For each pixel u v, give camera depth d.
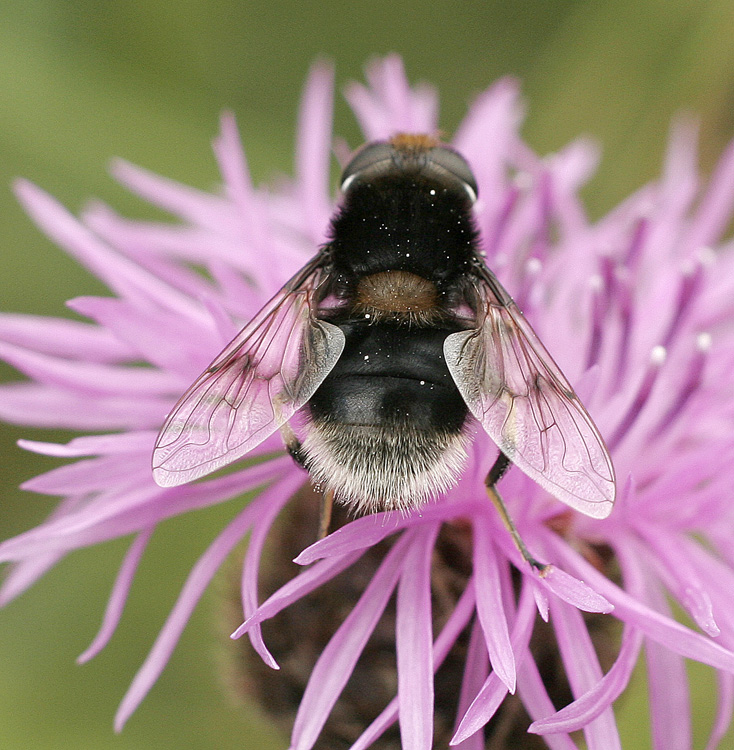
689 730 0.11
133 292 0.12
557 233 0.13
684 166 0.13
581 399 0.11
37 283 0.14
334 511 0.11
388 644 0.11
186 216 0.12
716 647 0.10
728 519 0.11
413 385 0.11
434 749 0.11
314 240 0.12
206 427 0.11
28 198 0.12
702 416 0.12
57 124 0.14
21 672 0.13
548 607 0.11
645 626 0.11
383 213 0.11
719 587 0.11
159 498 0.11
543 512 0.11
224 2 0.15
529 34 0.16
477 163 0.12
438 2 0.16
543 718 0.10
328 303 0.11
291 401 0.11
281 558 0.11
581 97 0.14
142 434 0.11
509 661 0.10
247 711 0.12
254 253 0.12
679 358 0.12
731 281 0.12
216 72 0.15
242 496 0.13
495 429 0.11
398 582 0.11
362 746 0.10
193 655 0.13
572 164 0.13
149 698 0.13
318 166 0.12
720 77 0.13
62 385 0.11
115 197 0.14
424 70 0.16
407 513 0.11
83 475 0.11
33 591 0.13
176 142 0.14
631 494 0.11
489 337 0.11
